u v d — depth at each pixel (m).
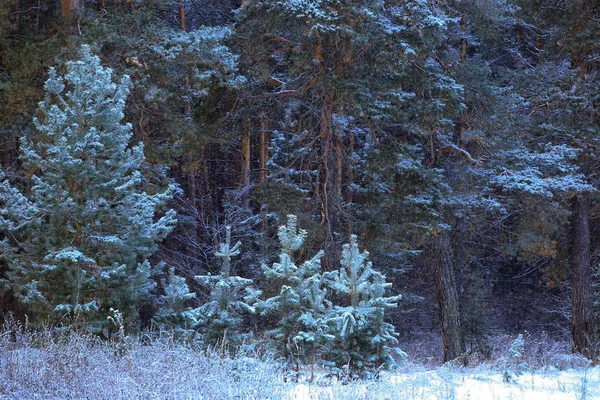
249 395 7.70
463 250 23.30
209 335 10.41
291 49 17.88
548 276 24.62
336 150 18.89
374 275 9.72
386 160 17.94
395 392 8.46
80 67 11.44
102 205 11.20
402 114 17.44
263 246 21.06
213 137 18.50
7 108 15.65
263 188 18.23
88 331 10.50
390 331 9.64
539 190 18.27
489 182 19.31
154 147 16.81
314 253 18.23
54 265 10.73
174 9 24.02
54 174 10.88
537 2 22.20
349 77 17.31
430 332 27.56
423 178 18.30
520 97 20.50
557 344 23.62
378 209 19.14
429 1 17.78
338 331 9.43
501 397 9.01
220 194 30.61
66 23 16.38
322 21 15.79
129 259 11.38
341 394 8.17
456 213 19.62
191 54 16.23
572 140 20.59
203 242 26.83
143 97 17.02
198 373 8.38
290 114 19.67
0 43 16.17
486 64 19.73
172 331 10.64
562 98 20.69
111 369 8.51
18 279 11.05
